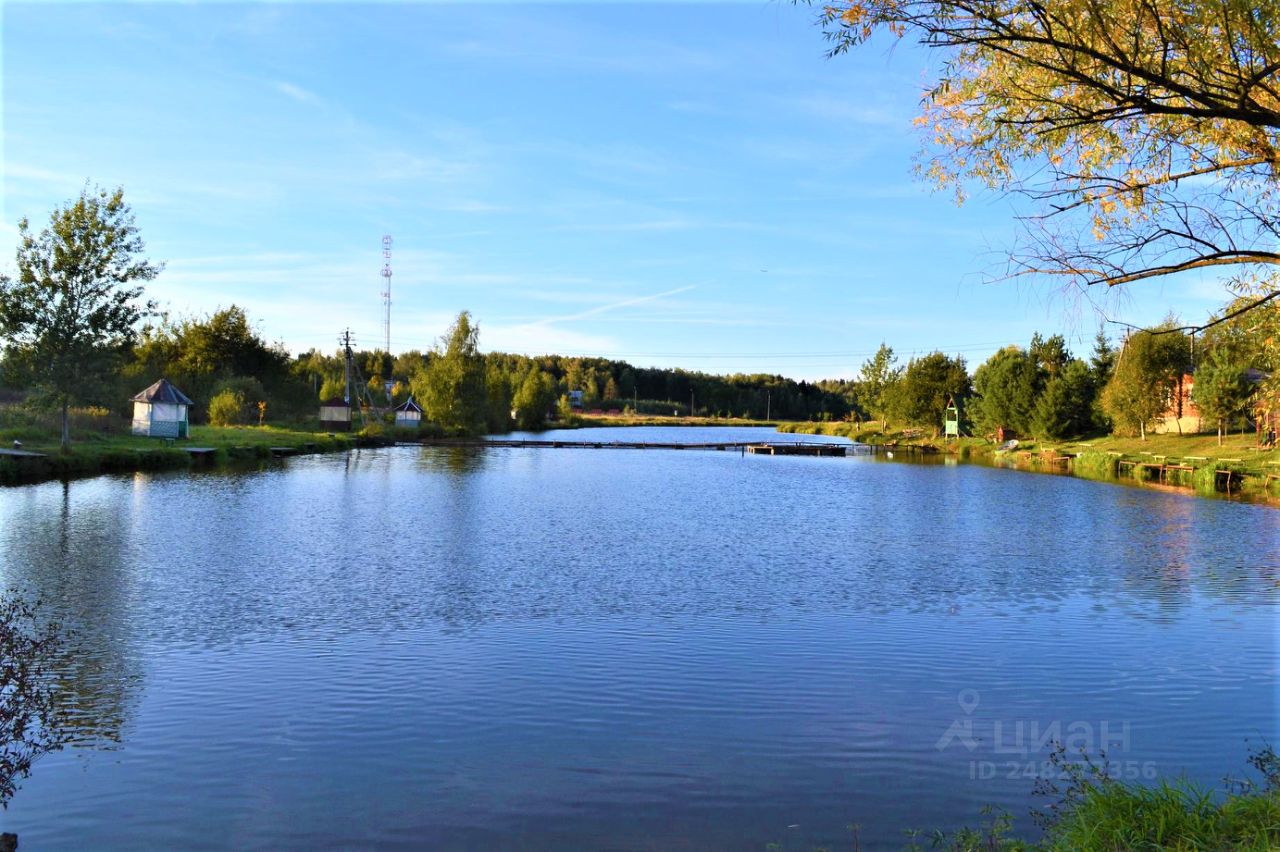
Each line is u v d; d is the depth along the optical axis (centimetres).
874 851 621
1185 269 612
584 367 18000
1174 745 826
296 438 5453
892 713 910
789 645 1163
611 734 846
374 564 1728
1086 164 677
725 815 679
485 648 1137
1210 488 3694
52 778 733
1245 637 1220
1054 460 5312
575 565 1756
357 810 683
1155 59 589
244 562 1711
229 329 7431
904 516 2691
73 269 3083
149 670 1025
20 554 1727
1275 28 553
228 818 666
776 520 2561
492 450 6375
